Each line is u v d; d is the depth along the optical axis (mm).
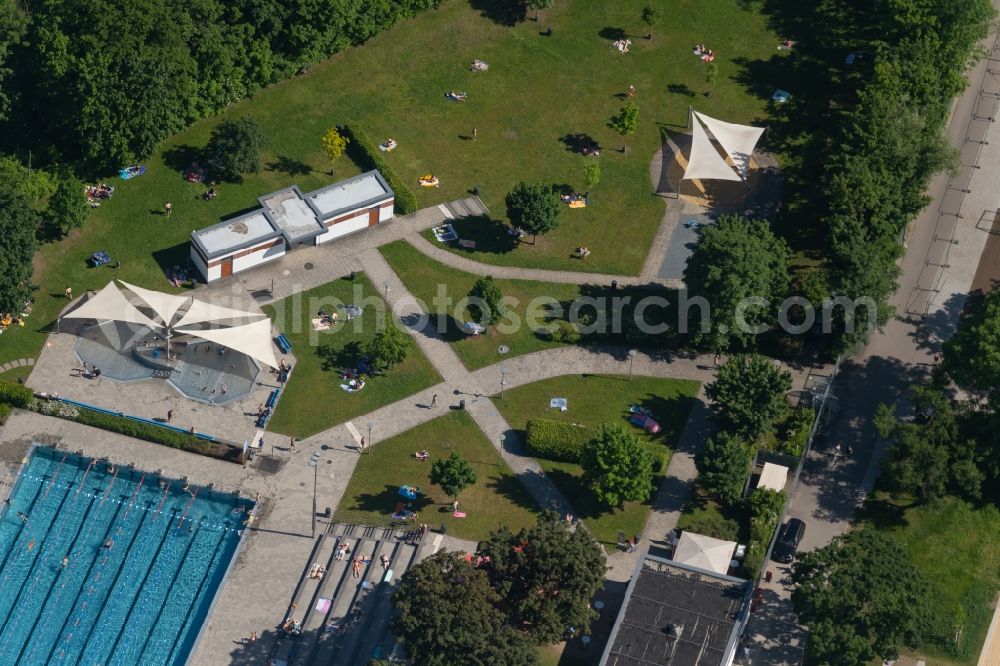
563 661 192875
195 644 193500
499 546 192000
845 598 186000
